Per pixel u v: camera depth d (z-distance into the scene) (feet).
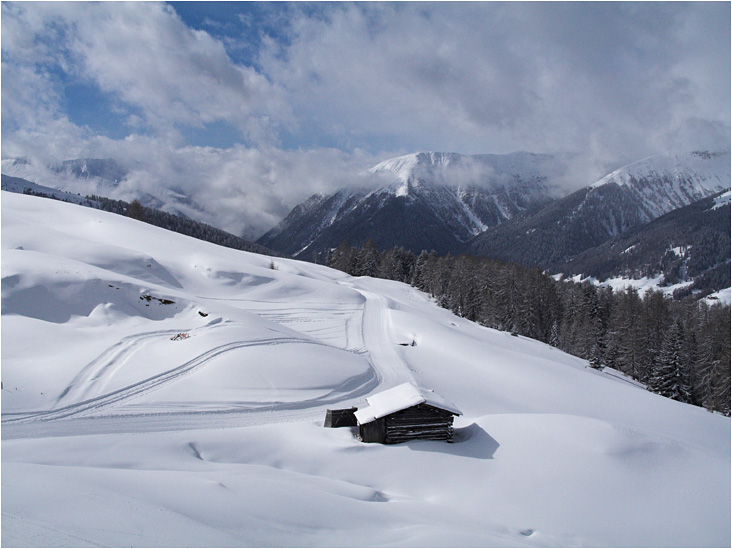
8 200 229.04
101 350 103.50
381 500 62.49
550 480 68.64
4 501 37.93
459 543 46.62
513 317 288.71
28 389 83.35
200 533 37.86
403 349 166.40
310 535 44.78
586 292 326.65
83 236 211.61
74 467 52.75
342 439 81.92
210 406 91.71
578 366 219.41
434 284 361.92
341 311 210.38
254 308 190.39
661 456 74.64
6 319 105.40
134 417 82.64
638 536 58.59
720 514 62.90
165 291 141.90
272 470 66.80
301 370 114.42
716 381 199.41
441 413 83.15
